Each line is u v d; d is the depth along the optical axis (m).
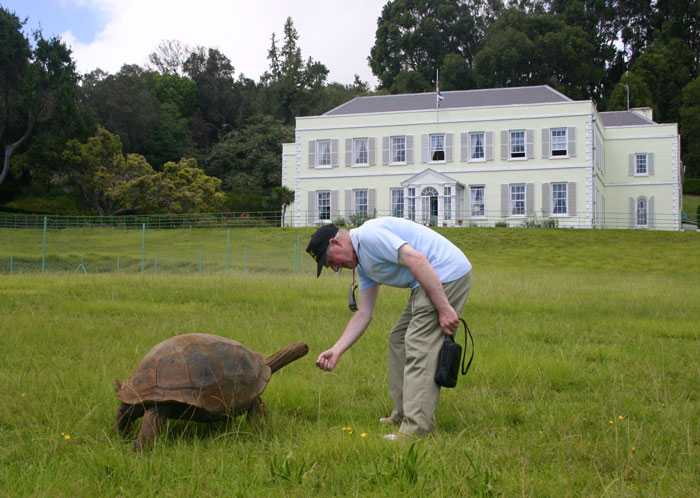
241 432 4.60
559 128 45.31
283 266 27.45
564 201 45.41
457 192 46.38
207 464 3.96
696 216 53.91
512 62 75.62
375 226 4.88
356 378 6.54
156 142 64.81
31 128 51.34
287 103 78.19
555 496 3.56
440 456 4.01
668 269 29.42
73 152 49.56
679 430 4.79
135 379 4.40
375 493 3.52
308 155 49.31
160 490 3.62
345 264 4.90
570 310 12.34
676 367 7.21
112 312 11.28
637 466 4.07
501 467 4.03
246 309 11.92
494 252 34.16
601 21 87.75
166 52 81.75
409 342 4.75
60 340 8.33
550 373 6.63
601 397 5.86
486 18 87.31
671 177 48.91
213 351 4.56
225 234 39.72
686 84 77.38
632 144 49.53
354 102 51.62
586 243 36.38
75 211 52.03
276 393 5.58
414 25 86.75
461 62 78.38
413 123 47.62
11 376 6.21
